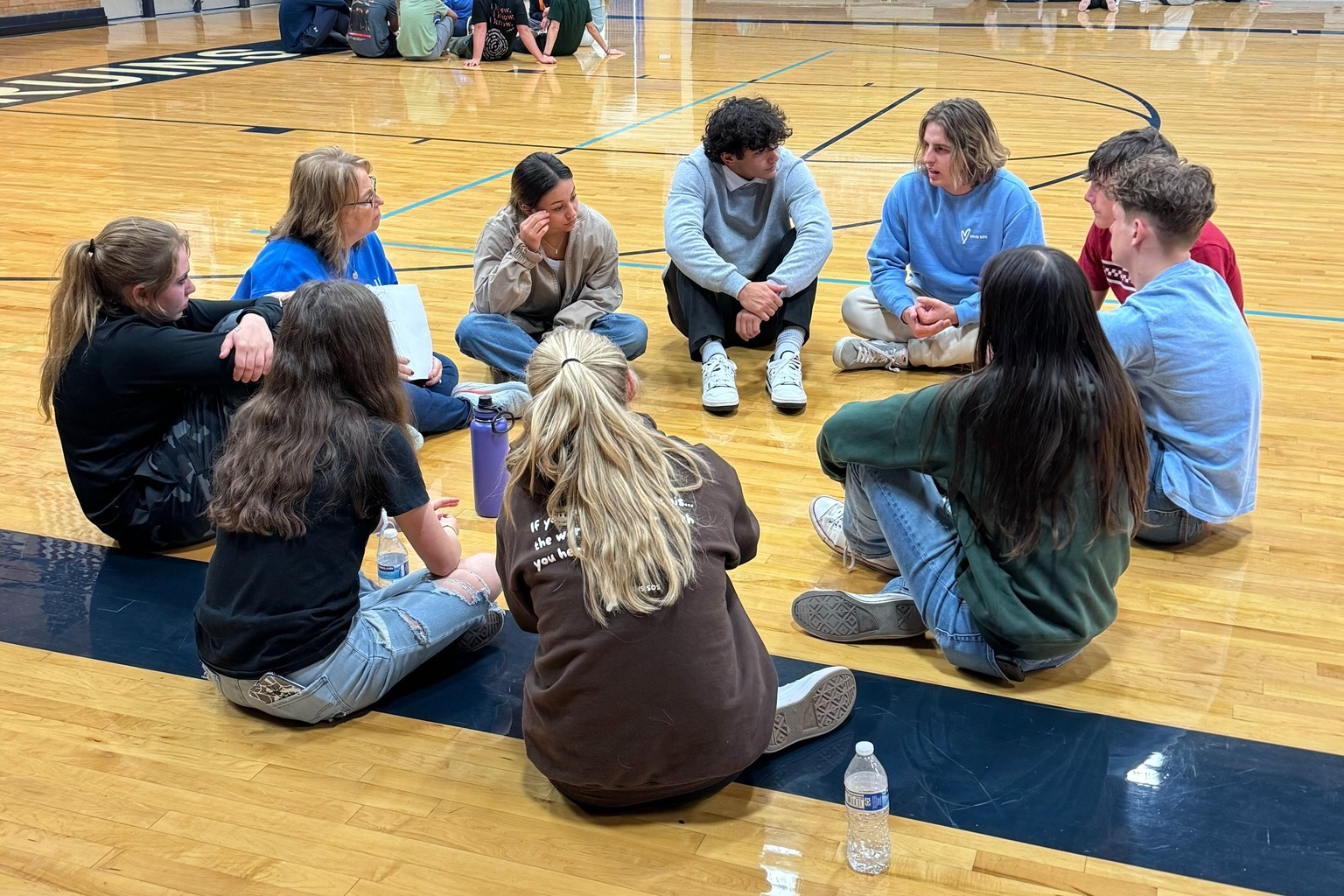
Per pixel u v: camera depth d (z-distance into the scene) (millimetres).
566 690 1819
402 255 5363
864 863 1835
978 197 3795
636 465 1838
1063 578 2146
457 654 2465
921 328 3801
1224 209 6020
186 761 2096
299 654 2096
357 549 2154
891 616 2449
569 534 1810
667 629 1800
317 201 3133
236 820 1945
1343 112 8953
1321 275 4965
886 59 12641
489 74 11461
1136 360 2674
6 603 2607
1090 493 2086
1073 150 7559
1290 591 2672
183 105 9391
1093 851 1873
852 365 4047
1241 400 2650
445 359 3705
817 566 2801
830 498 2947
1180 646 2459
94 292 2607
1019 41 14125
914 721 2213
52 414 3639
